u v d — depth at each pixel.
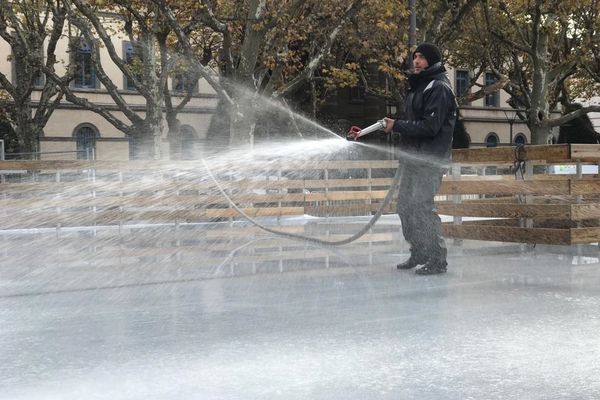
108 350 3.26
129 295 4.66
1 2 20.50
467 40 27.28
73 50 23.47
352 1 17.91
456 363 3.06
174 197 10.98
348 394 2.63
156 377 2.85
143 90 17.62
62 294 4.74
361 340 3.45
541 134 24.36
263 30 16.19
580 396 2.62
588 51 25.20
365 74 29.34
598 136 36.25
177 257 6.73
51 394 2.63
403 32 21.69
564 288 4.91
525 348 3.30
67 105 34.34
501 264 6.17
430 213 5.53
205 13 15.77
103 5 17.62
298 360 3.10
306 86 27.08
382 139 16.59
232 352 3.23
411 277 5.42
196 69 16.31
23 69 24.34
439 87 5.30
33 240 8.70
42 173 11.06
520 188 6.84
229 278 5.39
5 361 3.08
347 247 7.62
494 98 46.41
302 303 4.38
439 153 5.37
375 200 13.38
